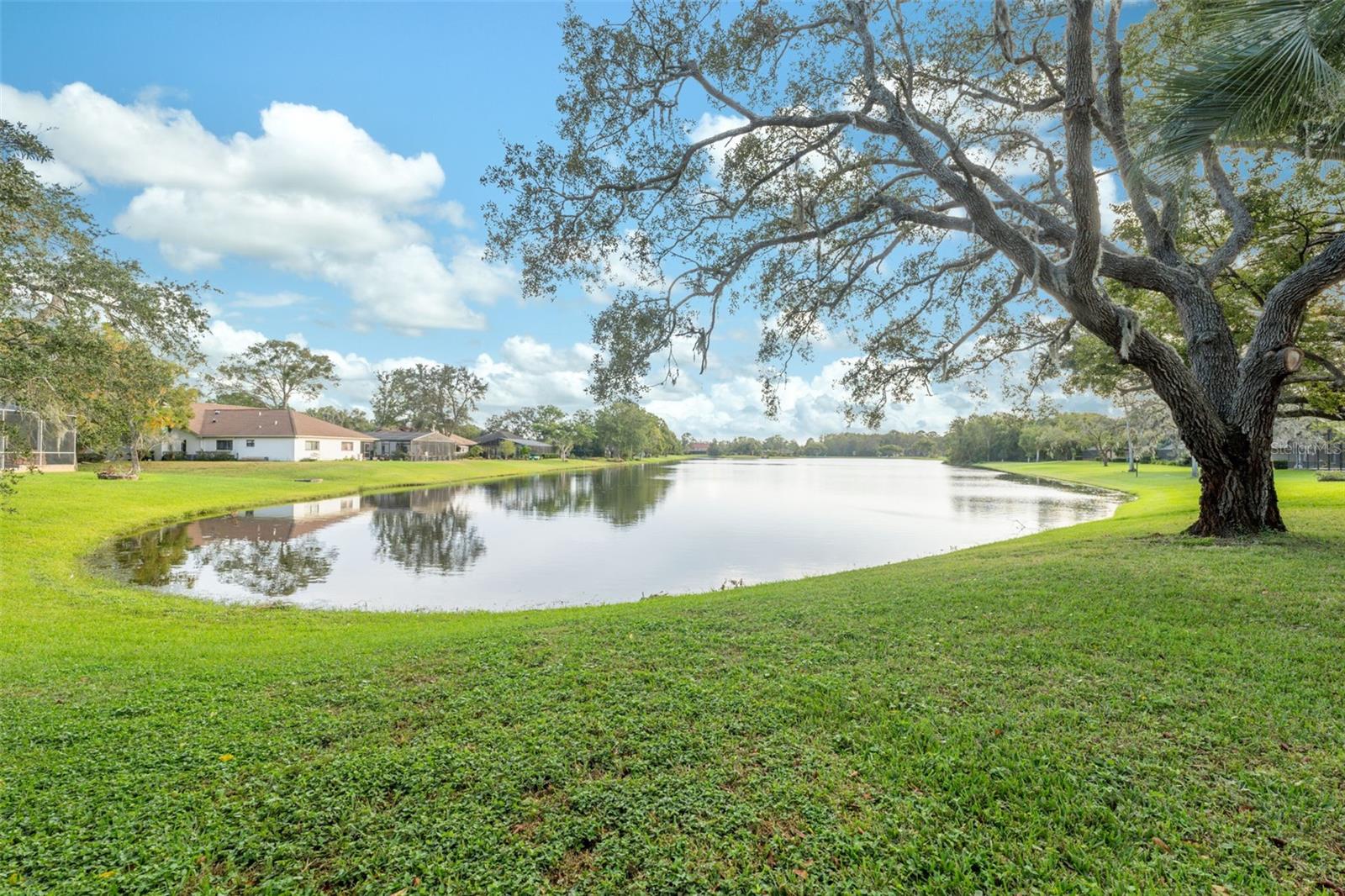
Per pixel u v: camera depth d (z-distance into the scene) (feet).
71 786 10.88
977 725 12.28
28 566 41.65
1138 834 9.05
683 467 294.05
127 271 34.78
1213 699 12.94
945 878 8.30
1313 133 18.24
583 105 26.86
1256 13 15.15
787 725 12.64
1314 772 10.32
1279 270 36.94
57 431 40.42
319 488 114.93
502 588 42.60
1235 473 31.35
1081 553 31.19
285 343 209.77
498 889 8.29
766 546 61.00
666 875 8.51
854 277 33.17
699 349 29.86
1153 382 29.53
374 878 8.56
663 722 12.89
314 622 29.35
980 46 29.94
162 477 103.81
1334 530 32.30
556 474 205.05
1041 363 39.83
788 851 8.91
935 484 155.63
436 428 271.49
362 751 12.05
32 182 30.66
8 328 32.55
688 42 26.78
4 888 8.36
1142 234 38.32
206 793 10.61
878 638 18.12
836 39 27.94
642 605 28.84
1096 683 13.96
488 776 10.93
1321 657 14.89
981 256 33.65
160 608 31.94
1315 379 39.40
